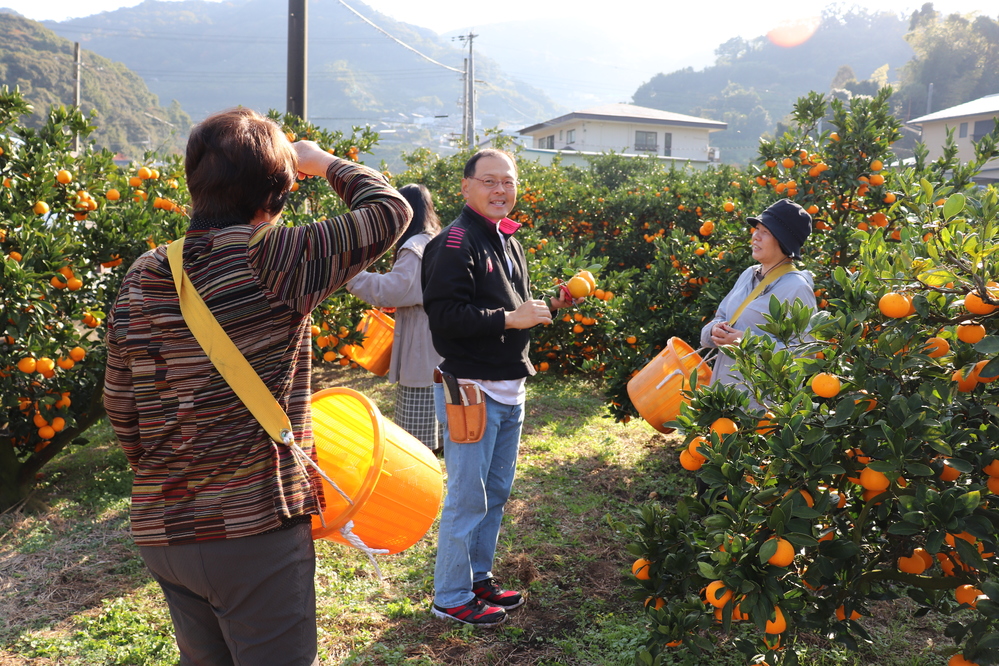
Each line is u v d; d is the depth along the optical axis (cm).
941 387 197
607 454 512
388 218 153
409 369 427
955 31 7169
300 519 152
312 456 159
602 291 649
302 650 153
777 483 206
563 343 728
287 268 143
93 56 10981
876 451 196
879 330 217
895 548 227
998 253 199
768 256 342
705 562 208
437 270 263
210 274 141
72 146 593
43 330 388
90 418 431
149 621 295
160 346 141
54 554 349
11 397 377
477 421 273
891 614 308
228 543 141
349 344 487
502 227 285
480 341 275
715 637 283
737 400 221
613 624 294
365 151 737
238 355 141
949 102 7000
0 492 399
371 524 212
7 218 392
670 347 336
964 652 201
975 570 213
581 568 344
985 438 204
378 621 295
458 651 275
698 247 573
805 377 218
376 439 207
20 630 285
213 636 159
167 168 580
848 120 545
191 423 141
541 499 428
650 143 4928
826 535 229
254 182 147
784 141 609
